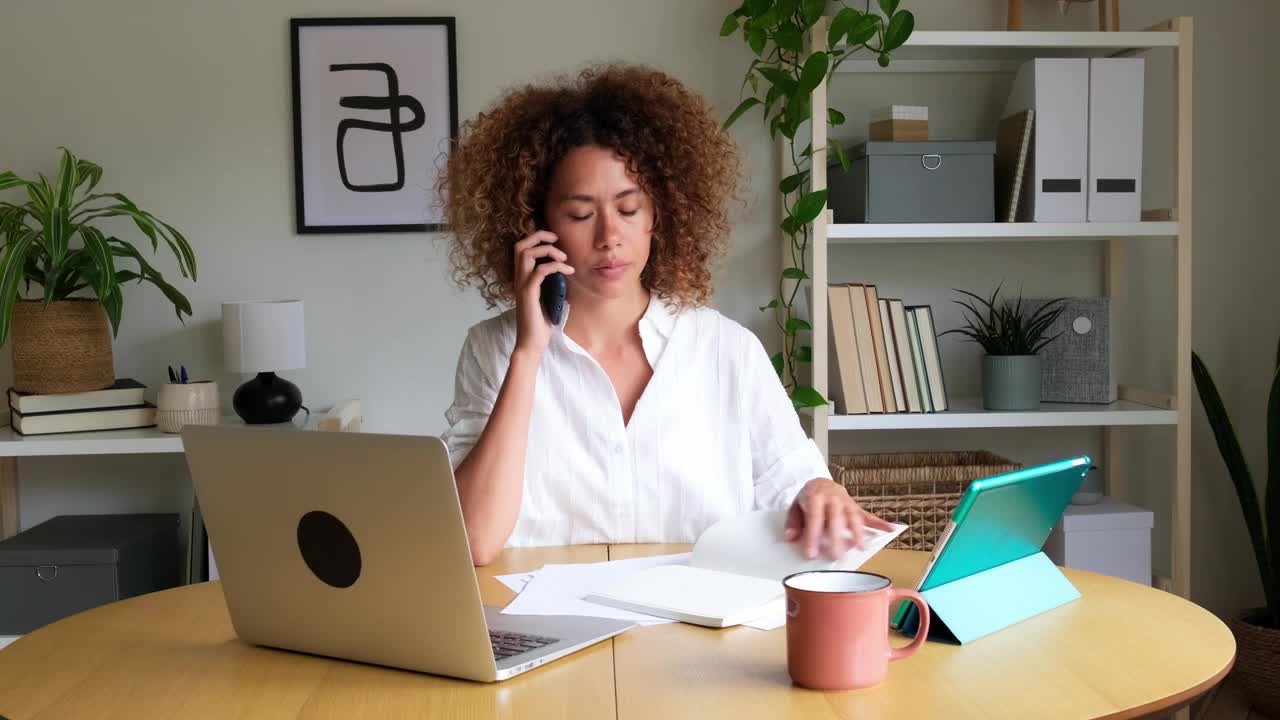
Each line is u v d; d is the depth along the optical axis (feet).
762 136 10.00
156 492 10.17
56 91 9.84
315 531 3.38
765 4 9.29
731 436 5.49
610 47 9.93
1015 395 9.11
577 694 3.14
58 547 8.71
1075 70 8.91
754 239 10.05
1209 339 10.30
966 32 8.77
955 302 10.19
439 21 9.80
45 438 8.78
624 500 5.32
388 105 9.86
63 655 3.61
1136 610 3.90
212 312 10.00
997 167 9.43
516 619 3.80
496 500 4.75
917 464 9.85
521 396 4.89
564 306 5.19
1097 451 10.33
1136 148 8.96
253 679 3.35
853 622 3.11
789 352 9.66
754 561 4.27
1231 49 10.12
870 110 10.04
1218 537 10.39
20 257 8.61
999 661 3.36
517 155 5.44
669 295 5.57
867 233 8.80
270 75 9.89
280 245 9.97
